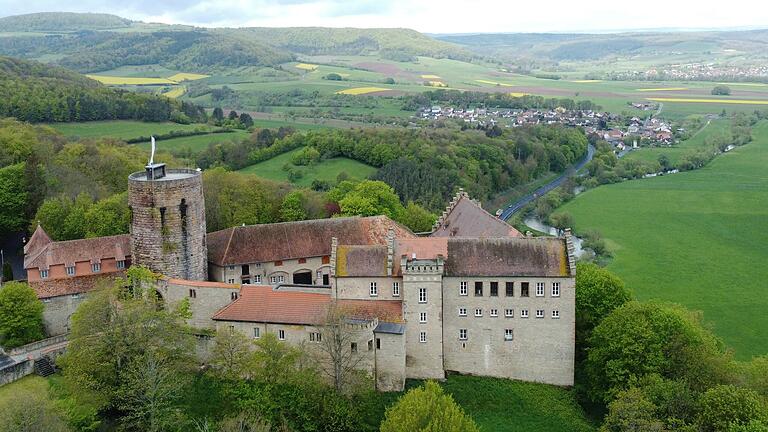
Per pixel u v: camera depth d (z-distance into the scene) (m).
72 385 88.88
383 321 99.69
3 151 173.62
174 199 111.50
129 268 115.75
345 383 91.75
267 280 124.81
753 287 179.88
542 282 102.94
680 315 107.38
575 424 96.94
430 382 86.44
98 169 186.00
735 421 82.38
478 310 104.25
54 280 115.94
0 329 107.56
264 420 83.12
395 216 164.50
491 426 94.38
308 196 170.25
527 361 105.06
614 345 99.38
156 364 89.19
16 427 74.75
